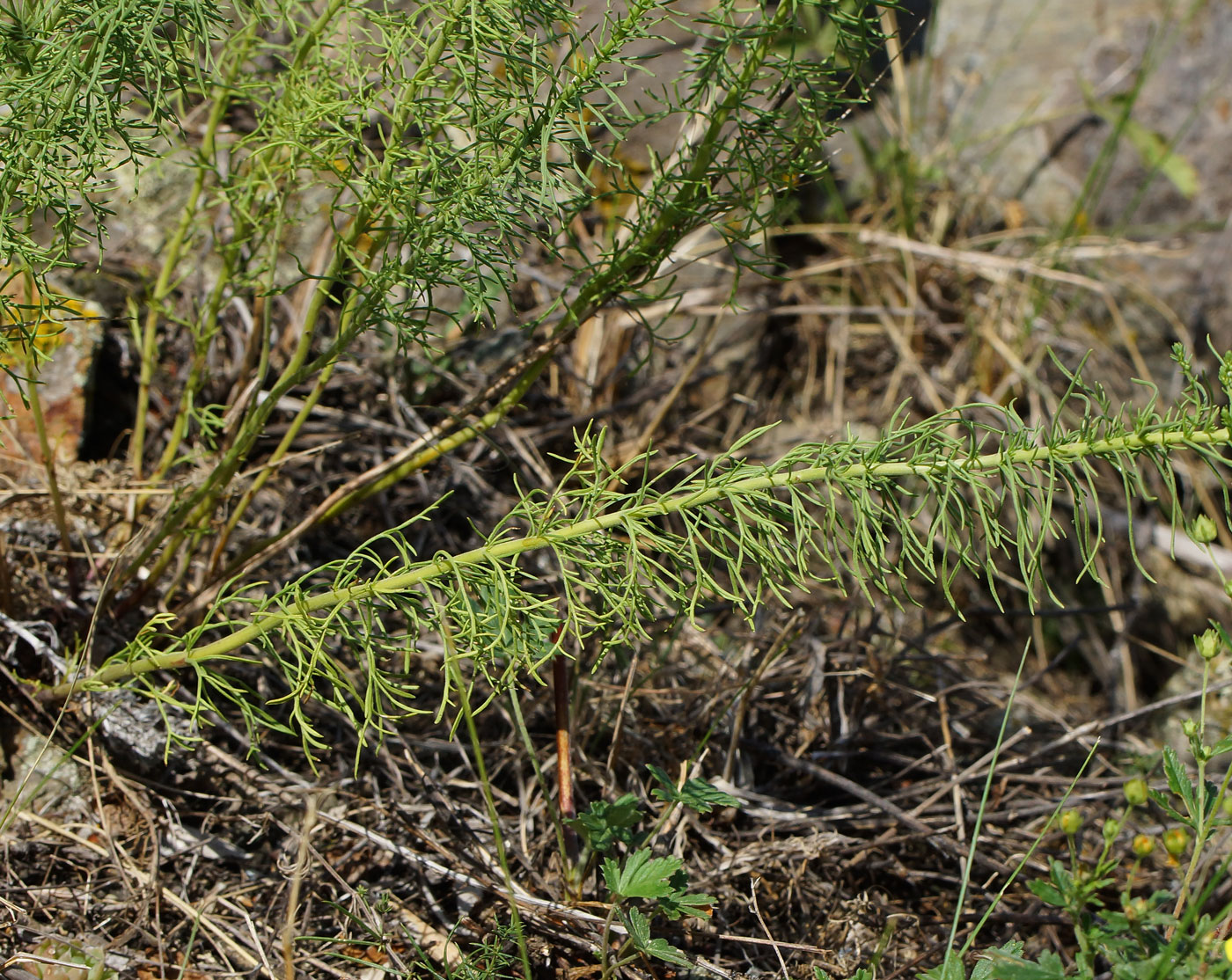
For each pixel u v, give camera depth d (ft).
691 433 9.26
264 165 5.57
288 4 5.52
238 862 5.51
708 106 5.45
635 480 8.49
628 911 4.99
